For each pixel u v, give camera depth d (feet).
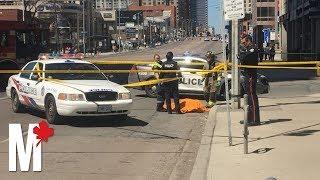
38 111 95.66
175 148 63.62
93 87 78.13
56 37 553.64
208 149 59.41
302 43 300.61
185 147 64.39
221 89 113.70
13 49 138.10
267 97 115.75
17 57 138.82
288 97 115.24
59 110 77.87
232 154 55.21
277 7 462.19
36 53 145.07
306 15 267.59
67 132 73.77
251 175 45.88
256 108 74.13
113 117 82.84
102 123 82.28
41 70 81.71
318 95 119.14
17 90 91.86
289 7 361.51
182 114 94.38
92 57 467.52
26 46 142.00
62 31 645.10
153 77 121.80
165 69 92.99
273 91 131.75
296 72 206.59
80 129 76.54
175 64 93.66
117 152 60.75
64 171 51.06
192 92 117.70
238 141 63.10
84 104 76.38
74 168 52.47
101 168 52.60
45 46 152.97
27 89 87.86
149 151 61.67
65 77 83.92
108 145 64.95
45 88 81.61
